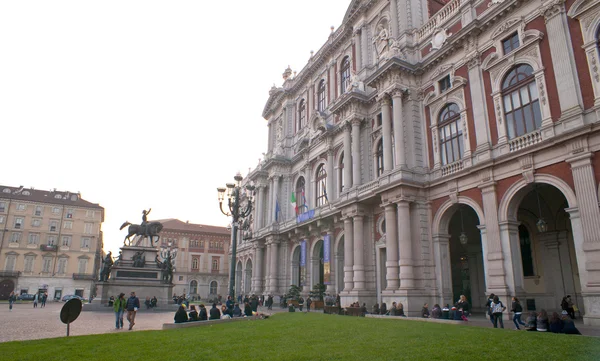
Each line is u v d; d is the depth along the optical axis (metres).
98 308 30.52
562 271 22.95
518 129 21.50
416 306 24.02
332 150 38.44
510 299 20.12
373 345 10.97
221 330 15.12
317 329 15.04
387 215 26.78
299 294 38.44
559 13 19.86
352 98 32.94
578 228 17.72
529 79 21.16
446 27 27.14
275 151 49.34
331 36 41.97
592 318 16.53
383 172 28.56
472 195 23.12
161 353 10.22
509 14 22.58
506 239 20.77
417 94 28.20
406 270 24.72
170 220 88.44
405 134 27.36
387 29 33.56
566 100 18.97
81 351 10.62
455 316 20.19
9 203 71.69
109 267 33.47
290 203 46.66
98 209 77.94
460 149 24.88
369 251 30.22
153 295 33.34
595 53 18.23
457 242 30.56
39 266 71.25
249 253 56.25
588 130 17.62
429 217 25.83
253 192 55.03
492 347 10.30
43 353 10.30
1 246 69.50
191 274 82.44
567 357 8.94
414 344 11.01
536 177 19.73
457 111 25.48
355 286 29.47
